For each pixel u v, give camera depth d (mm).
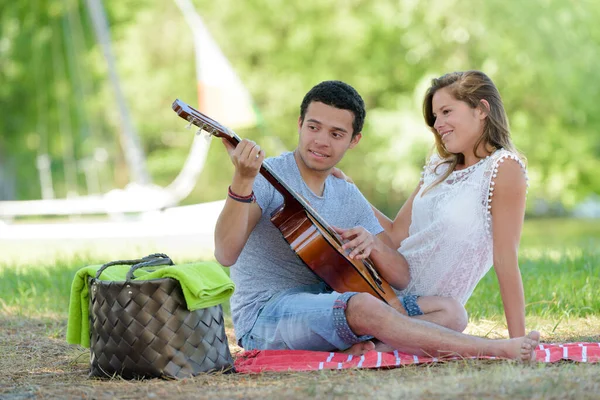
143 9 36625
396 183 32469
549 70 32062
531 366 5387
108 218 30406
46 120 39812
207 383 5320
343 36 33031
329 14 33469
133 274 5711
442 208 6551
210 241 19672
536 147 32656
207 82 22781
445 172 6754
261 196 6293
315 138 6387
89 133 39281
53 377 5727
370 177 35000
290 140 35375
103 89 36375
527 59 31797
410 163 31969
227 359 5789
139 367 5492
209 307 5680
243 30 34406
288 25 34406
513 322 6270
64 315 8641
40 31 37969
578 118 33281
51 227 22016
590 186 34531
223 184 40188
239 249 6039
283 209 6234
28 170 43312
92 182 39062
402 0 31797
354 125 6445
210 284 5594
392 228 7289
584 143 33125
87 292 5957
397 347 5773
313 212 6301
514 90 32281
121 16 37188
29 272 11211
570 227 35688
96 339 5668
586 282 9156
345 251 6363
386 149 32875
